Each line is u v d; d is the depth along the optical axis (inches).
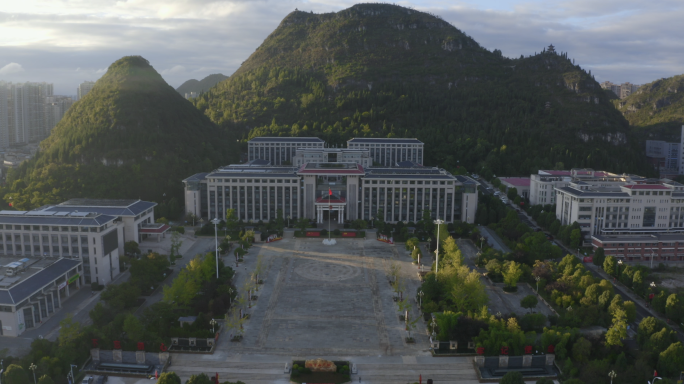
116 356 7327.8
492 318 7785.4
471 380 6983.3
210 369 7160.4
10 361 6870.1
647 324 7578.7
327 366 7047.2
